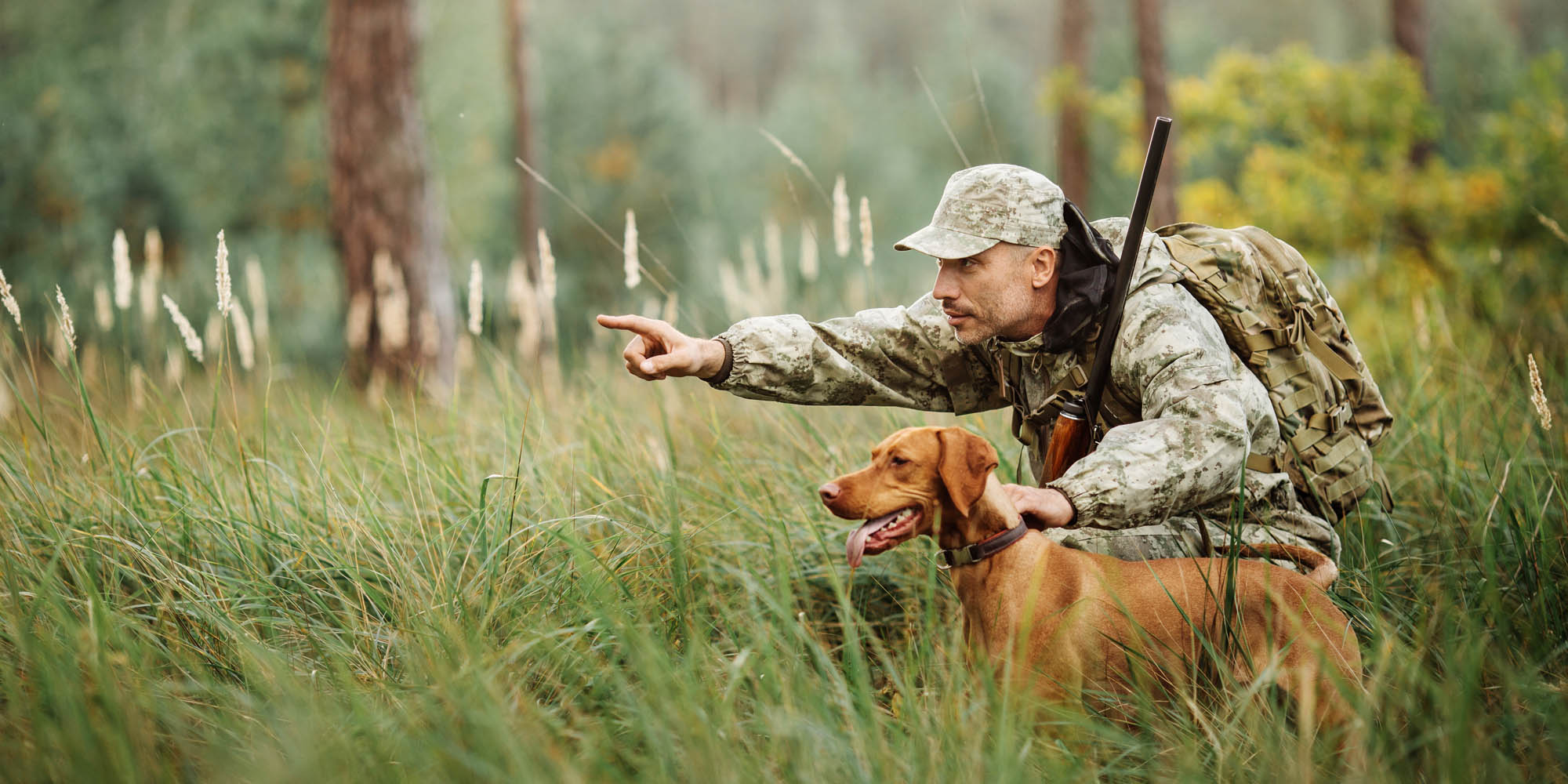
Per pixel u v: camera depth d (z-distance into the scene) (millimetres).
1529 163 9625
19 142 15664
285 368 6500
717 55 51969
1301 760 2348
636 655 2607
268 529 3621
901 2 49969
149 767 2367
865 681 2514
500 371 5023
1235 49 11547
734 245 21281
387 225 8578
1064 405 3023
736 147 27625
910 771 2377
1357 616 3148
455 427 4668
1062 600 2781
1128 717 2754
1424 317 5473
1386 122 10609
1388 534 3646
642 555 3535
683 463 4539
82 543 3457
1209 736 2559
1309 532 3102
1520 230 9250
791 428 4566
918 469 2766
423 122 8852
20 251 15523
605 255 21453
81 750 2295
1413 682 2547
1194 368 2871
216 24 17297
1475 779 2344
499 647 3020
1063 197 3039
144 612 3355
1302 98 10789
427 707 2504
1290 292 3080
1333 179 10312
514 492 3510
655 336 3166
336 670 2889
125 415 4844
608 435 4570
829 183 26312
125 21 17250
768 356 3232
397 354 8438
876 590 3664
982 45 29500
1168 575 2840
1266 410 3008
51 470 3994
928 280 7602
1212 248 3096
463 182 18812
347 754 2359
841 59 30453
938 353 3418
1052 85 12883
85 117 16062
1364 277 8664
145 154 16328
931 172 27422
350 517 3732
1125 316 2977
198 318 14891
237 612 3223
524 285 6027
